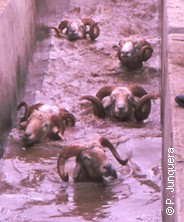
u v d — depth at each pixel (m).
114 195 13.10
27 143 15.78
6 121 16.53
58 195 13.22
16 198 13.15
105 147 14.93
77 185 13.59
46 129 15.83
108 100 17.56
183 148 10.17
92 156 13.48
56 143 15.76
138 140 15.89
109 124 17.17
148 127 17.08
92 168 13.49
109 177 13.80
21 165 14.80
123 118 17.34
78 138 16.14
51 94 19.58
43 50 23.66
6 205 12.84
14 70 18.33
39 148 15.62
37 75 21.14
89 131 16.62
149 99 17.30
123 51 21.05
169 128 11.47
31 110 16.64
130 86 17.84
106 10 29.47
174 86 12.62
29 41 21.67
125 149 15.37
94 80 20.67
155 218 12.09
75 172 13.66
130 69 21.39
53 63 22.25
